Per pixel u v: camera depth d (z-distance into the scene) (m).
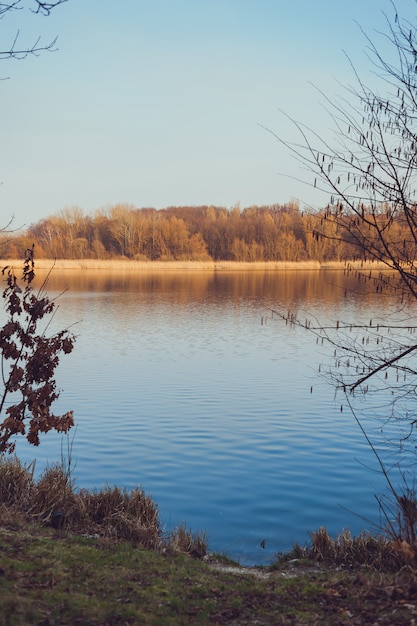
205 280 81.56
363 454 13.64
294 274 96.94
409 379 19.16
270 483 12.01
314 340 30.89
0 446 9.91
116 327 36.44
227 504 10.97
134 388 20.34
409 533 7.99
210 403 18.34
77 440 14.64
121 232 116.88
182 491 11.56
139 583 6.86
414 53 6.53
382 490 11.64
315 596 6.91
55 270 103.25
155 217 124.69
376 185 6.71
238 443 14.52
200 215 152.00
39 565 6.83
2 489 9.59
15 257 96.38
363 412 16.73
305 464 13.08
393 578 7.16
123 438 14.84
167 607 6.28
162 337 32.69
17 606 5.63
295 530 9.95
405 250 6.79
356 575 7.50
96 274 95.44
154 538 8.83
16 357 10.21
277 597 6.92
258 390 20.05
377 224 6.83
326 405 17.88
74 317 40.88
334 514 10.56
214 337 32.78
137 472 12.55
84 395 19.33
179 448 14.08
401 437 14.42
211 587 7.11
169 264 110.12
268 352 27.81
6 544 7.38
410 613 6.05
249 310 45.31
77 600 6.05
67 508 9.33
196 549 8.95
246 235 112.69
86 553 7.59
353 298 55.09
